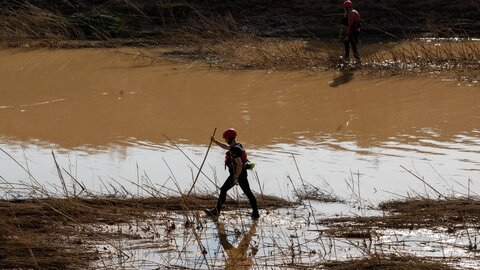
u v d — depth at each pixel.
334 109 32.94
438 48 44.09
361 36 49.22
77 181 24.20
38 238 19.59
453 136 28.41
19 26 51.50
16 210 21.42
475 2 50.06
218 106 34.12
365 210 21.66
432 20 49.47
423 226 20.23
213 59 44.38
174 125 31.20
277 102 34.47
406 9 50.84
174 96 36.31
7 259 18.34
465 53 41.84
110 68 43.34
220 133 29.88
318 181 24.08
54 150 28.22
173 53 46.53
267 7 52.69
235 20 51.94
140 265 18.33
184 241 19.80
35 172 25.62
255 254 18.94
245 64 42.66
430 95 34.69
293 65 41.81
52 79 40.97
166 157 26.98
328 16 51.47
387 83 37.25
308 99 34.84
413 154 26.45
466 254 18.44
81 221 20.91
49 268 18.14
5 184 24.33
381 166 25.33
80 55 47.28
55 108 34.62
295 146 27.84
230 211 21.84
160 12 52.56
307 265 18.06
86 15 52.69
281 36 49.44
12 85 39.75
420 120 30.77
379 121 30.88
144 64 44.09
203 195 22.78
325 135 29.14
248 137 29.17
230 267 18.16
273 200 22.41
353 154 26.70
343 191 23.17
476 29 47.97
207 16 52.75
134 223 20.98
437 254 18.50
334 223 20.67
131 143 28.81
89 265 18.33
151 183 24.19
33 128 31.39
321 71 40.38
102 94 37.22
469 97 34.03
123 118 32.56
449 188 23.05
